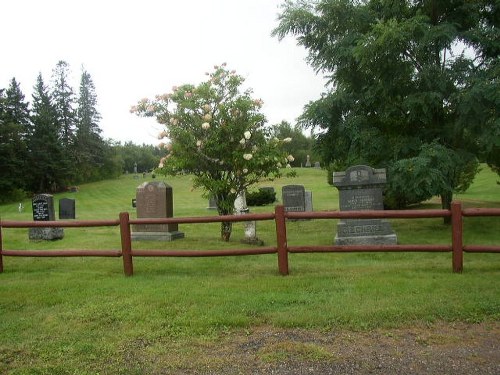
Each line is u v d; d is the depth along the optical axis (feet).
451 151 39.60
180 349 14.56
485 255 28.86
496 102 34.86
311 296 19.12
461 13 42.55
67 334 15.98
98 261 29.19
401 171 37.81
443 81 39.09
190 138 35.35
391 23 36.65
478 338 14.74
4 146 140.87
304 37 45.96
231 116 36.09
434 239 37.99
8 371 13.37
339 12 43.39
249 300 18.72
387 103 42.93
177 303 18.66
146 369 13.28
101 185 188.75
